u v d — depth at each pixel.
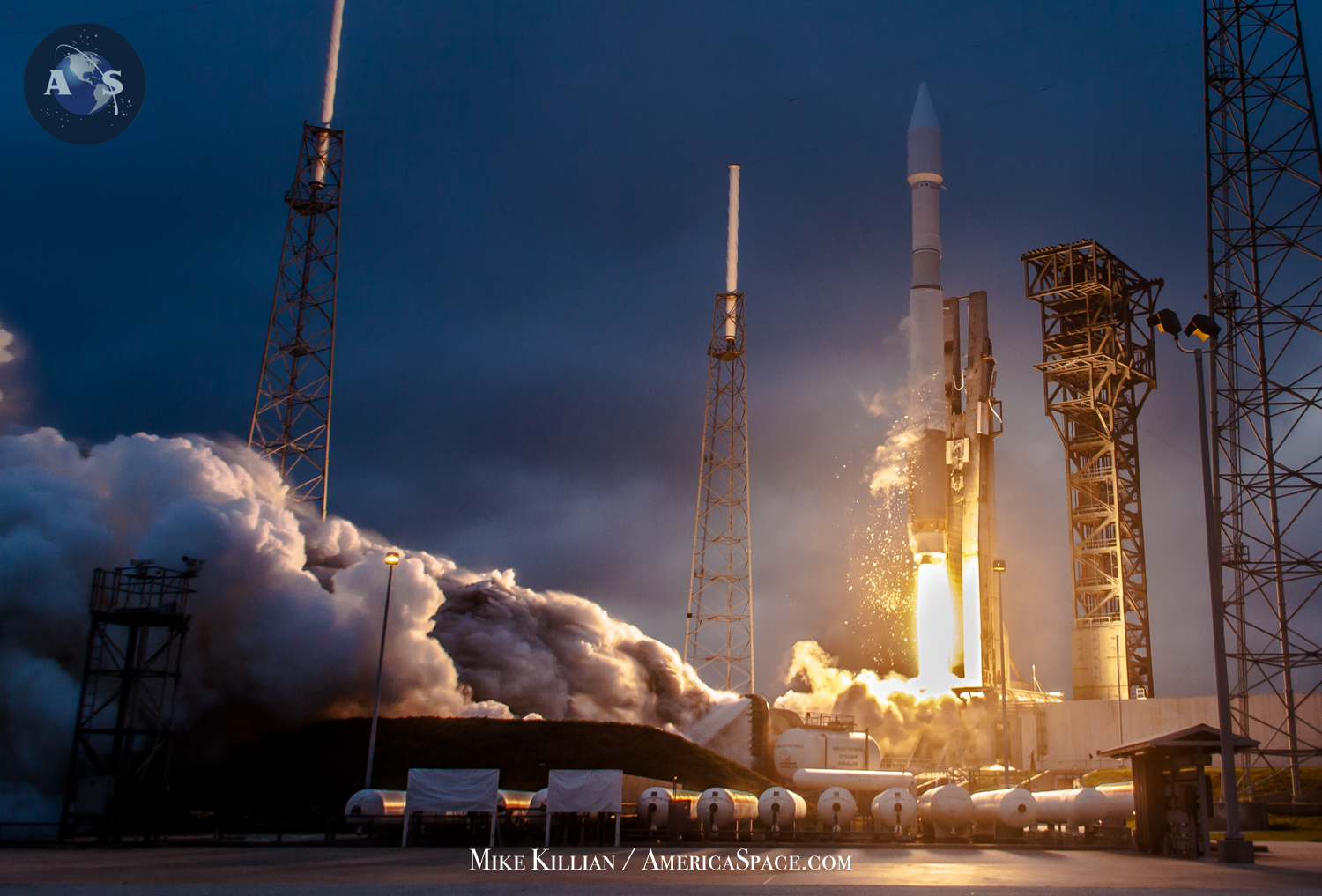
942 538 118.31
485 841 44.41
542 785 59.16
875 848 43.69
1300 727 84.56
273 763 62.22
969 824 51.19
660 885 24.39
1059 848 45.75
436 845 42.81
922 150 121.56
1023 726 105.38
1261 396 71.69
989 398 122.81
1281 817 63.38
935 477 118.94
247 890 22.25
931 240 121.62
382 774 60.03
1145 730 99.25
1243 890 23.91
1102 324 116.25
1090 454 118.62
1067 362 116.62
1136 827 43.00
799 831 55.09
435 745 63.03
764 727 86.06
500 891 22.42
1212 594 36.59
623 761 62.94
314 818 52.75
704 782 62.94
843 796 53.84
